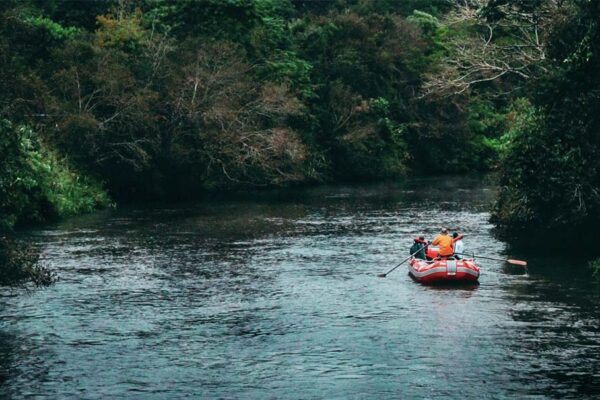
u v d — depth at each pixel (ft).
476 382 59.93
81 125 163.43
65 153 165.48
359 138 231.91
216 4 208.33
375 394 57.88
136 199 179.63
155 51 187.21
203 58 186.60
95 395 58.18
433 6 300.61
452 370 62.54
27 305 82.79
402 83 254.88
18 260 75.61
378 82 251.39
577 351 66.54
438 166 261.03
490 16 123.34
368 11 285.43
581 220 105.19
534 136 104.06
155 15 211.00
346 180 234.79
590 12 93.45
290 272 98.48
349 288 90.12
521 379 60.34
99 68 172.35
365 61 247.50
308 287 90.58
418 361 64.75
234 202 173.99
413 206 164.66
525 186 106.52
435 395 57.57
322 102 234.99
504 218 118.83
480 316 77.77
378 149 240.73
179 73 183.01
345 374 62.03
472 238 123.03
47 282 77.87
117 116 172.35
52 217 144.15
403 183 222.89
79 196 156.87
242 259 106.42
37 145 136.87
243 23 212.02
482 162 270.67
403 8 299.99
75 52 176.35
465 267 91.35
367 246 116.47
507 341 69.46
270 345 69.36
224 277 95.61
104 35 191.93
